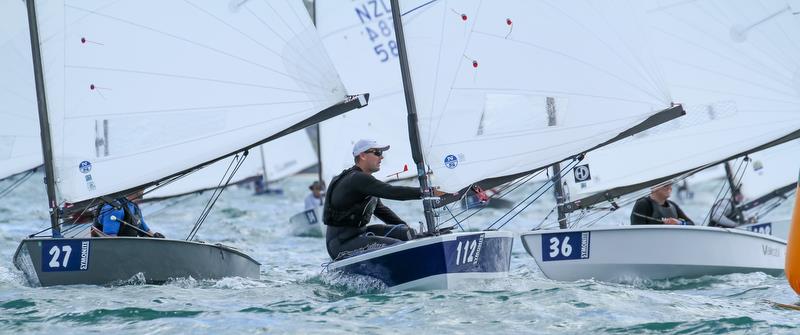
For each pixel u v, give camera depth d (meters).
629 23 38.41
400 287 33.56
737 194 55.31
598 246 37.75
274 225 80.00
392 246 33.47
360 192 35.12
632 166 42.84
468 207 38.31
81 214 38.94
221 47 39.47
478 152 37.81
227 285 36.56
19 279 37.00
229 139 39.50
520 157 38.06
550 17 38.28
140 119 39.16
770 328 27.48
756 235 40.31
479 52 37.91
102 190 38.72
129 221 39.16
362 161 35.69
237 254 39.53
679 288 36.88
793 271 30.88
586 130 38.41
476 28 37.91
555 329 27.55
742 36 42.47
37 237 35.94
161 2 39.25
